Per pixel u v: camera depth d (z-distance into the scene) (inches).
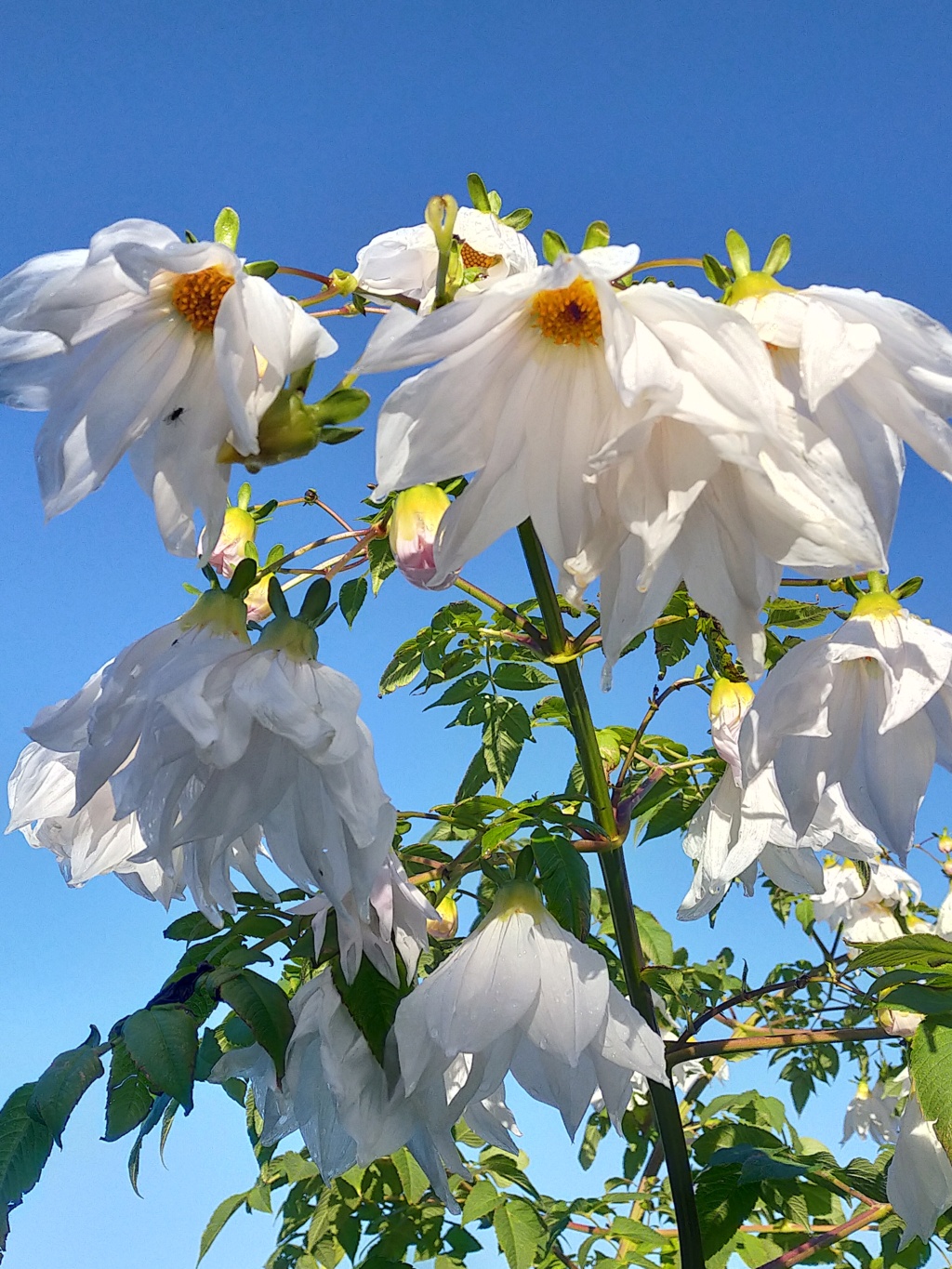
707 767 28.0
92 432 19.8
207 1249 33.6
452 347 19.0
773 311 19.4
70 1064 20.7
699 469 18.8
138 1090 20.9
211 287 20.0
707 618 27.8
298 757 20.8
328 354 18.8
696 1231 25.2
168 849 20.2
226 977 21.5
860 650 22.2
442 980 21.8
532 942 21.9
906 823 22.8
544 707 31.3
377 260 27.1
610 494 19.7
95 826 23.1
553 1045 21.3
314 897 22.6
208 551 19.9
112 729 20.2
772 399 18.0
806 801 22.8
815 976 26.6
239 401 18.5
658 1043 21.8
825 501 18.6
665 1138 25.7
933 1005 21.6
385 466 19.5
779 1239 31.9
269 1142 24.2
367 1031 21.8
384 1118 22.0
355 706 20.2
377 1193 32.8
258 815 20.4
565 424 20.0
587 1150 38.3
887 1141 43.5
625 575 19.8
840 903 40.3
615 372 18.0
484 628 30.4
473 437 19.8
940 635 22.5
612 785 27.6
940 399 18.7
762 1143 31.0
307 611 20.9
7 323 18.9
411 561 25.7
